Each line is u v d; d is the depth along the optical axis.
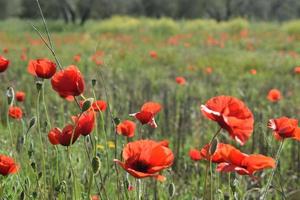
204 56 23.55
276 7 88.06
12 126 6.12
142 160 2.58
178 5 80.06
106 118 7.50
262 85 14.90
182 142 7.25
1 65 3.93
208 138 8.37
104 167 5.57
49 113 7.69
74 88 3.10
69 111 7.52
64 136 3.04
